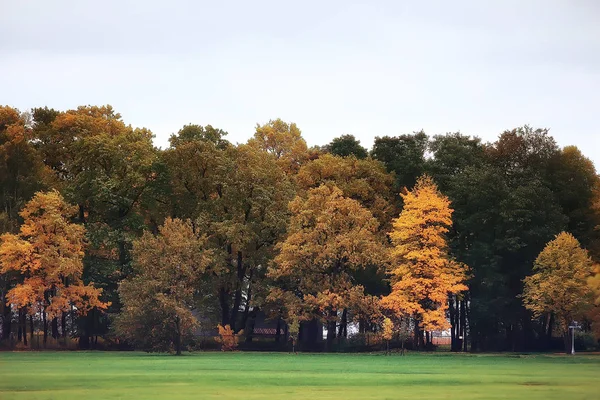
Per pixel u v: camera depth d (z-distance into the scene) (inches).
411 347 5211.6
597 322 4773.6
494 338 5290.4
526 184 5236.2
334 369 3181.6
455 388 2342.5
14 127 5300.2
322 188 5022.1
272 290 4906.5
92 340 5064.0
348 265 4918.8
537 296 4731.8
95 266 5068.9
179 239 4313.5
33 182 5231.3
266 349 5142.7
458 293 4854.8
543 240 5078.7
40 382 2468.0
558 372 3095.5
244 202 5221.5
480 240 5236.2
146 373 2859.3
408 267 4813.0
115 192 5157.5
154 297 4205.2
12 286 5054.1
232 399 1980.8
